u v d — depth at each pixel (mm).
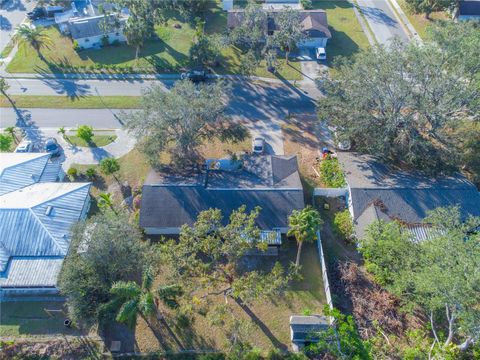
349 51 81625
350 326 39531
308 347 38625
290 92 71188
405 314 41344
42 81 73438
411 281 38062
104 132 63281
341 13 94438
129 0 80062
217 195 49188
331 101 58031
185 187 49750
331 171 55594
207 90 55688
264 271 45594
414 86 53188
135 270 41094
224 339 39938
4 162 52969
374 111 58938
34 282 42125
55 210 47219
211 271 44531
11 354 38906
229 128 63750
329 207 52188
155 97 51750
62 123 64875
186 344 39750
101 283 39125
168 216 47938
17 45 82812
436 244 36531
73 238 41875
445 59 52719
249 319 41438
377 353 38344
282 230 48219
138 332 40594
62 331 40594
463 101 51625
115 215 44812
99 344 39531
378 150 54250
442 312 40469
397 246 41844
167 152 58656
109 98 69812
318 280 44750
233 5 97688
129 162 58500
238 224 39469
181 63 77812
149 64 77375
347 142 59156
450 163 52188
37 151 60062
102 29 79875
